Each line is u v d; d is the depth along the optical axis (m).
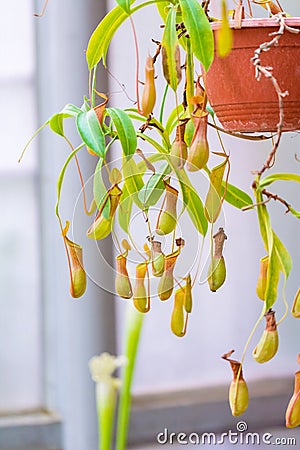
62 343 3.43
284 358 3.70
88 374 3.35
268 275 1.22
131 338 2.22
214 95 1.21
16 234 3.57
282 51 1.15
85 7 3.22
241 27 1.14
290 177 1.29
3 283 3.56
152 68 1.17
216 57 1.18
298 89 1.16
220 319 3.65
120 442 2.30
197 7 1.11
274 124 1.19
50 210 3.49
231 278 3.62
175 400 3.64
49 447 3.52
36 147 3.56
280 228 3.58
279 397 3.70
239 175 3.45
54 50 3.31
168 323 3.61
